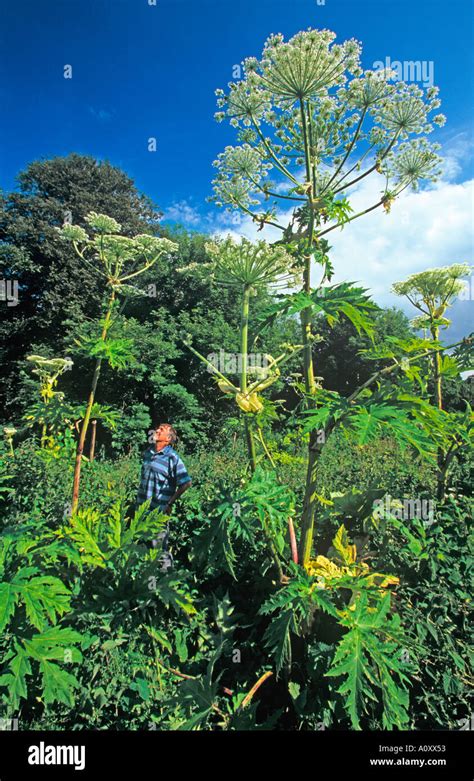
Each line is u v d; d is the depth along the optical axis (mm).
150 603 2895
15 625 2244
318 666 2602
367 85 3074
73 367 17672
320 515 3607
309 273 2842
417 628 2830
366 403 2381
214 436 19094
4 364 20969
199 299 21266
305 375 2885
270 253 2732
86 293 20906
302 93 2855
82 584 2891
